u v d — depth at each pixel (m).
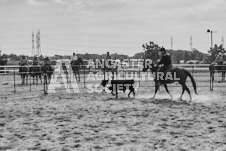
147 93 17.38
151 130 8.02
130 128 8.28
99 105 12.70
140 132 7.80
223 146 6.46
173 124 8.78
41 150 6.26
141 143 6.74
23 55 23.91
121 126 8.54
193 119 9.51
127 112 10.92
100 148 6.37
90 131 7.95
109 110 11.39
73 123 8.99
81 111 11.20
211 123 8.88
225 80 26.47
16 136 7.46
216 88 19.83
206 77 31.25
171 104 12.85
